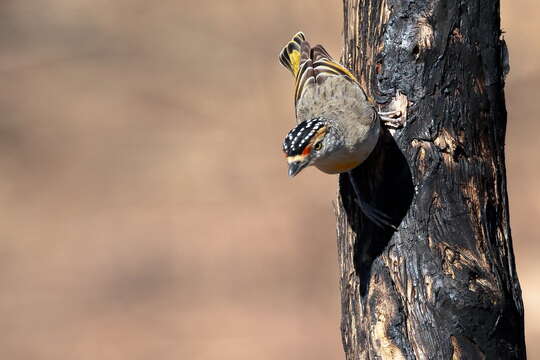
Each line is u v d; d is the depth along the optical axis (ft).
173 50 73.77
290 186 61.16
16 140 69.36
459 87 19.80
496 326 18.38
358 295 19.84
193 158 65.21
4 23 79.77
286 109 67.10
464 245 19.16
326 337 50.37
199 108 68.54
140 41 75.56
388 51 20.29
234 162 63.67
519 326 19.25
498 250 19.66
